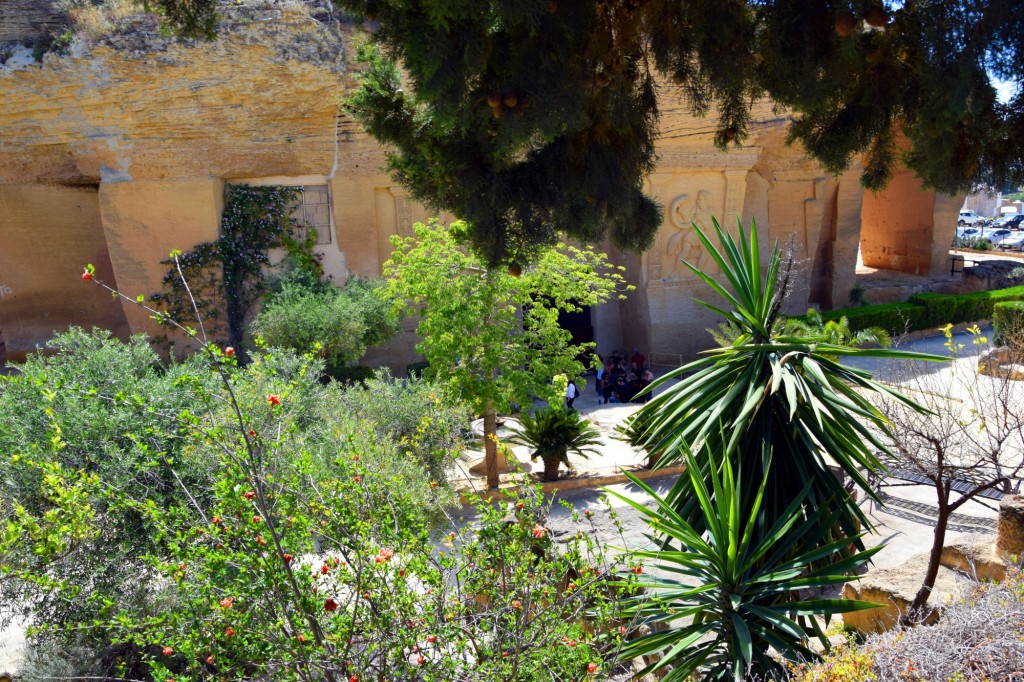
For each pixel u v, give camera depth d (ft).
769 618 17.51
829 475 19.86
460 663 15.25
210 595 15.87
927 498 40.22
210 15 20.39
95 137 63.10
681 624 25.52
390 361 76.74
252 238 69.62
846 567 18.38
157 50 59.98
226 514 16.93
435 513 30.63
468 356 50.47
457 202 23.12
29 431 28.86
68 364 32.94
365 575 15.87
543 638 15.55
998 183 18.70
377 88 23.95
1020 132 17.78
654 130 23.84
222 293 68.59
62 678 21.66
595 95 21.74
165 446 27.71
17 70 59.72
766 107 77.05
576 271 50.57
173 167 65.31
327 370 65.57
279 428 19.45
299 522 16.56
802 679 14.47
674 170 77.25
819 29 17.81
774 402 20.53
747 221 87.25
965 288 100.22
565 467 54.75
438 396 47.55
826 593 29.66
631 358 83.76
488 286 48.32
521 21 16.63
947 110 15.80
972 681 12.59
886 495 39.58
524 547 16.93
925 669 12.94
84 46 59.36
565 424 51.83
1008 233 148.87
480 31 17.62
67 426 27.94
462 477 52.80
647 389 22.20
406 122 23.79
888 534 36.17
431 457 43.24
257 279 70.49
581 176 22.53
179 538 16.75
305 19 63.05
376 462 29.96
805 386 19.71
